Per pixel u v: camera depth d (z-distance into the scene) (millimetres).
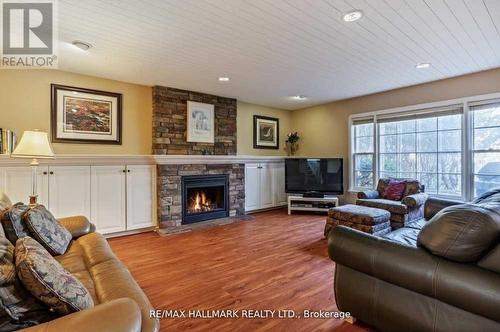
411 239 2184
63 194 3477
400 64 3486
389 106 4816
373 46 2941
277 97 5297
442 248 1362
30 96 3477
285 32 2605
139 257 3074
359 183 5332
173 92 4523
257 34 2645
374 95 5031
